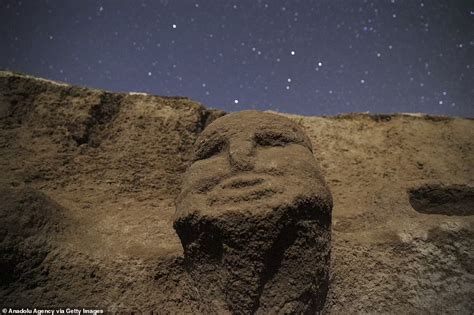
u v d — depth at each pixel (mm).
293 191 1878
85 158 2783
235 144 2115
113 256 2145
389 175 3088
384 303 2242
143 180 2777
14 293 1935
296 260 1844
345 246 2389
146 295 2043
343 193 2930
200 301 1975
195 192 2014
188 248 1974
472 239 2500
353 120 3537
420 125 3510
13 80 2973
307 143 2338
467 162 3213
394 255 2404
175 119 3105
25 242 2020
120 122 3035
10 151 2670
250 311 1807
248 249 1794
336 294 2205
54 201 2336
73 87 3086
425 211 2844
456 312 2264
